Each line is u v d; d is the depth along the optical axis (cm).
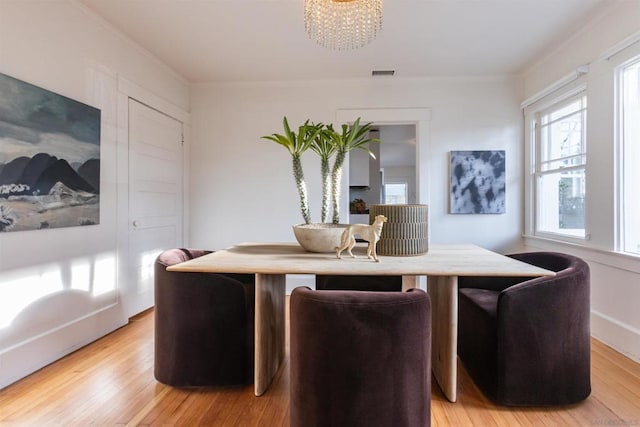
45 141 208
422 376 131
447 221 371
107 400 173
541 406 165
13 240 190
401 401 127
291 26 262
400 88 372
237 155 387
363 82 374
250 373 190
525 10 241
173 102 355
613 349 233
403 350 127
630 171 230
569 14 246
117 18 253
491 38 281
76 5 232
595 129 252
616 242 234
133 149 294
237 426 153
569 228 300
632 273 220
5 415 160
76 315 234
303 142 211
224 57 319
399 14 244
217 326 182
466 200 367
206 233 390
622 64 226
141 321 289
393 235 189
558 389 163
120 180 278
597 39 251
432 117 370
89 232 246
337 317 125
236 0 231
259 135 384
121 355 225
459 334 223
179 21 257
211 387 186
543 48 300
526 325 163
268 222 386
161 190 336
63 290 223
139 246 304
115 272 272
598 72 248
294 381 136
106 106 262
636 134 227
